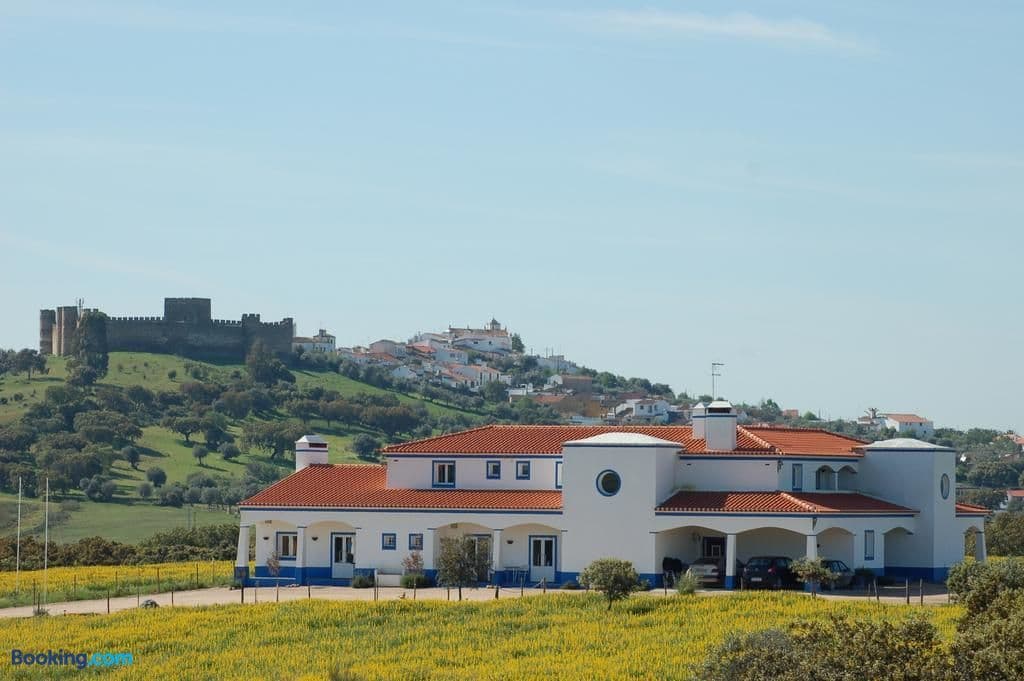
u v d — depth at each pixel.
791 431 179.75
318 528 171.62
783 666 86.00
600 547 159.88
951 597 138.50
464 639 123.19
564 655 114.81
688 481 166.00
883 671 82.69
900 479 169.00
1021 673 81.44
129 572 192.38
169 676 112.50
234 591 166.75
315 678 107.25
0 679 114.25
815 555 154.12
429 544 165.88
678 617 128.38
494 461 172.62
